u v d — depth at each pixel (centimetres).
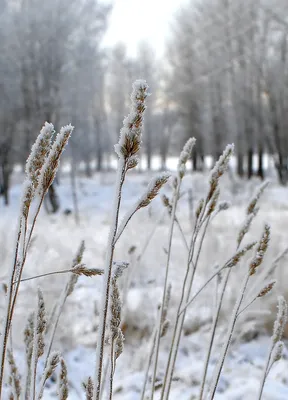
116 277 83
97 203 1850
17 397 118
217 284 145
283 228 556
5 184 1802
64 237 646
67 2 1681
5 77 1647
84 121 1994
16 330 294
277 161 2194
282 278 369
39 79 1694
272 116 2180
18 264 77
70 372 291
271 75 2159
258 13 1989
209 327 355
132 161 68
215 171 115
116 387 271
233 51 2272
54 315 140
